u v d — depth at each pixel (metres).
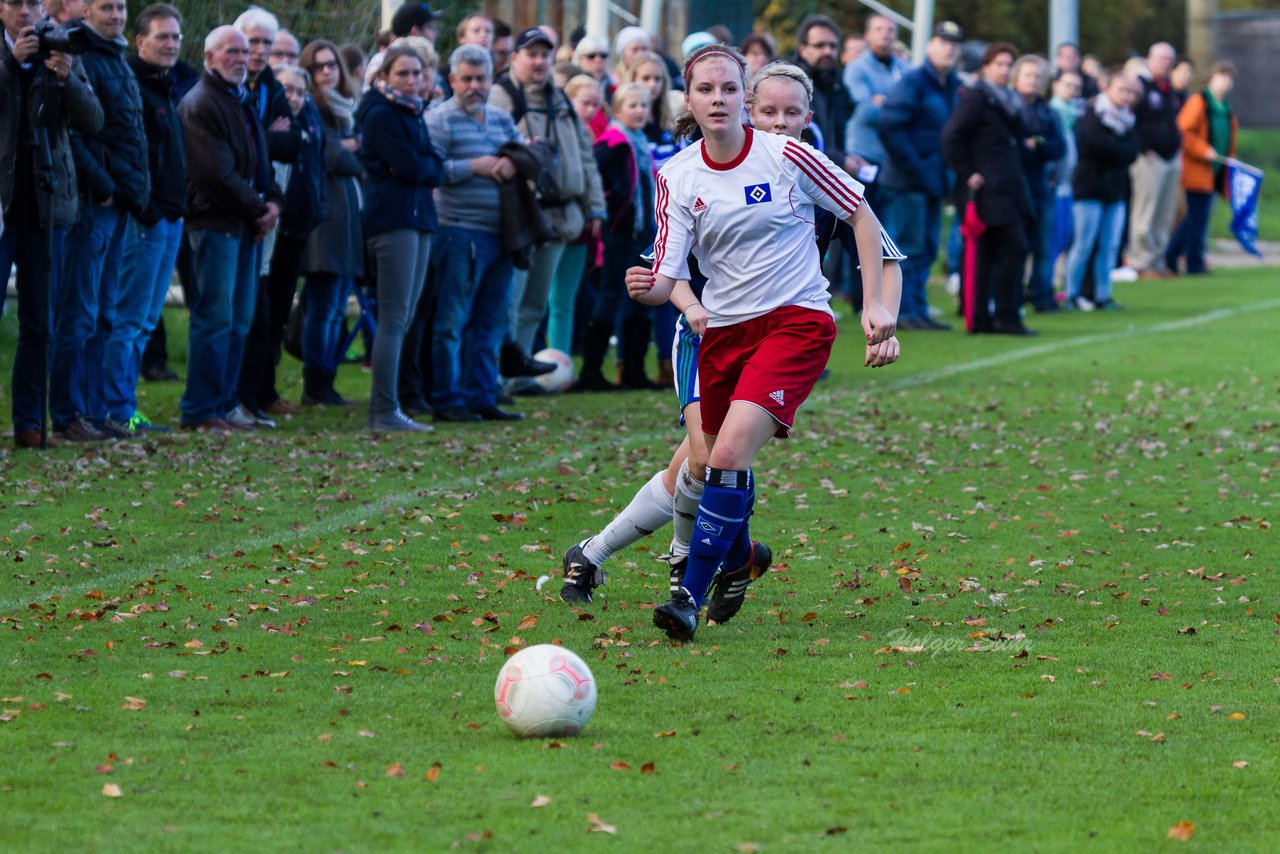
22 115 31.14
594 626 20.39
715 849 12.80
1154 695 17.31
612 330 45.62
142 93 33.38
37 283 31.89
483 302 38.78
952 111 60.00
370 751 15.17
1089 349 55.44
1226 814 13.69
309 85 37.88
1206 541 26.28
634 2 79.06
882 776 14.57
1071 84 70.81
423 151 35.62
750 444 19.17
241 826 13.23
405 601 21.45
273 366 39.50
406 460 32.59
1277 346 55.94
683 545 20.86
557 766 14.78
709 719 16.27
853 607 21.64
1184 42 174.12
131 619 20.20
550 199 40.12
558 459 33.25
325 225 38.91
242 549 24.45
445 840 12.96
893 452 34.78
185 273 43.50
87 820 13.34
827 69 51.62
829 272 62.97
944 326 61.34
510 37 48.28
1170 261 85.88
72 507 27.08
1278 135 140.38
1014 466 33.47
